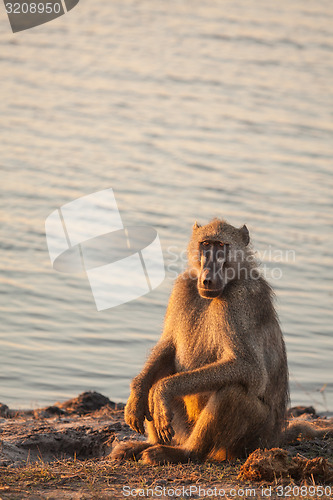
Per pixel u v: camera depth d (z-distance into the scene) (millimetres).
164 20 107250
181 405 13320
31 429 15391
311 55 86812
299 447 13406
